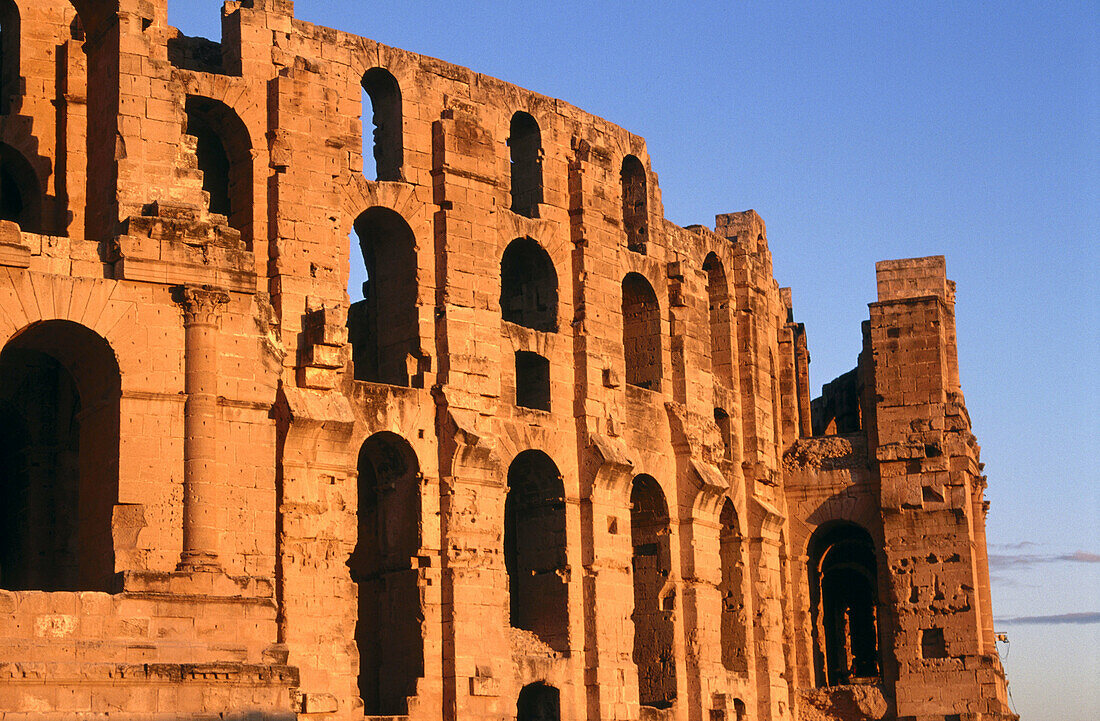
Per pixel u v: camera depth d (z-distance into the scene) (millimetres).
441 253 70250
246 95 65312
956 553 88250
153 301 56312
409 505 68125
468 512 68375
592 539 74125
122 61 58094
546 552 74312
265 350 58469
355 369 74250
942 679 87125
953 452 89688
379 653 68812
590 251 77188
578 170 77562
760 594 85938
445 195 70438
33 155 64125
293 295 64688
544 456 74000
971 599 87562
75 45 64812
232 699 54000
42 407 64938
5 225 54281
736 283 89750
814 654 93375
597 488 74688
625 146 81688
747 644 84375
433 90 71812
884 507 89312
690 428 81500
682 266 83500
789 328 96188
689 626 79562
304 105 66188
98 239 58094
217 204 69500
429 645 66750
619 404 77688
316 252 65625
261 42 66188
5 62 65875
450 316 69688
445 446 68562
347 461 64500
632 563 77500
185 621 54375
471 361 70000
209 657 54250
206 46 68125
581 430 75188
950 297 93812
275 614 56375
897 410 90688
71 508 64562
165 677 52781
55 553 64062
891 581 88875
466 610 67500
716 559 81562
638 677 78250
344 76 68625
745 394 88562
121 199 57125
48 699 50812
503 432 71625
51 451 64812
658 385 81312
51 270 55062
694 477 80375
